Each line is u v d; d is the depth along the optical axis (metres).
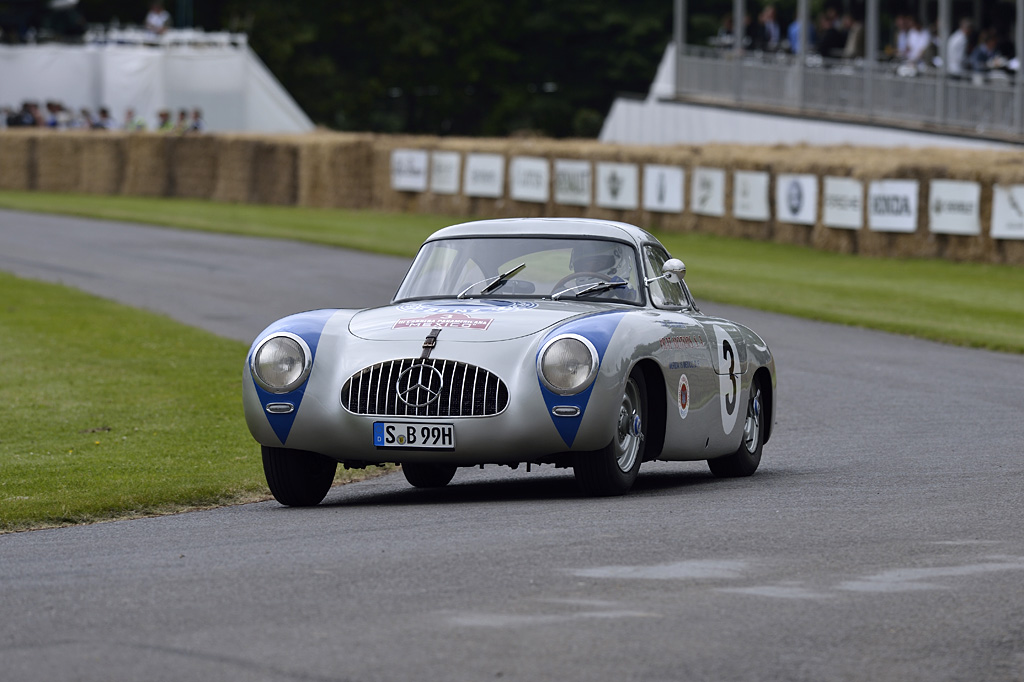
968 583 18.44
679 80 150.12
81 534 24.03
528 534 22.02
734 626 16.28
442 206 124.62
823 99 130.12
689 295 31.89
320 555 20.69
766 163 101.19
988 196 88.19
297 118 157.00
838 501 25.44
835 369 50.72
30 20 159.25
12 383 46.16
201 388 45.59
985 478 28.50
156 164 138.25
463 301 28.36
